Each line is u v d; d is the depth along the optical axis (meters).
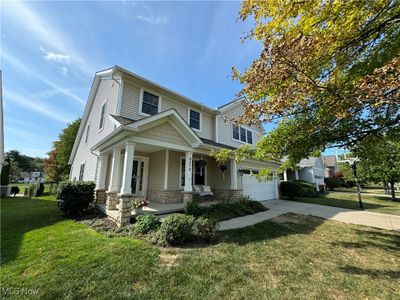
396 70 2.21
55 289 2.84
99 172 9.56
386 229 6.37
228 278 3.19
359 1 2.47
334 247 4.67
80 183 8.12
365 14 2.59
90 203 8.93
